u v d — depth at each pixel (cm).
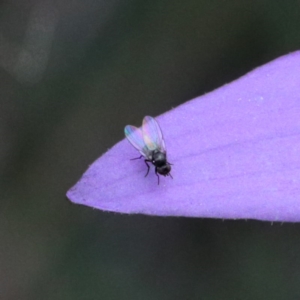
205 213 12
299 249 15
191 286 15
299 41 15
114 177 12
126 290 15
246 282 15
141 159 12
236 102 12
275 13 15
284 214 12
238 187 12
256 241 15
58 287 15
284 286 15
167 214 12
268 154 12
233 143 12
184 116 12
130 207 12
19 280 15
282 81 12
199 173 12
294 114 12
